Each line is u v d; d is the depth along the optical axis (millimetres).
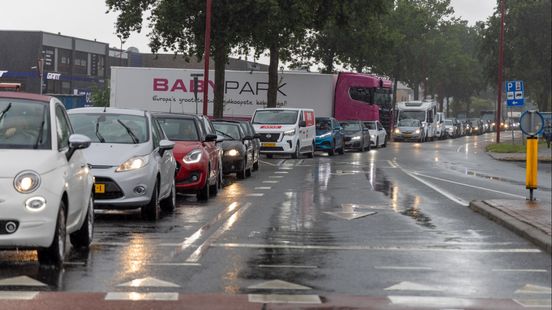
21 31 96250
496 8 91562
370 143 64250
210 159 23234
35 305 9203
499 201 21000
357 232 16109
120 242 14211
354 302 9609
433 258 12945
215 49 55500
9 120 12320
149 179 17328
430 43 110750
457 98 153750
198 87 64875
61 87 101250
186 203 21828
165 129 23359
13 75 96312
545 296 10086
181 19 54250
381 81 67375
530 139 21219
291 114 49031
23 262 11945
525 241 14953
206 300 9602
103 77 109625
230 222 17516
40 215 11211
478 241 14930
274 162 45031
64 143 12617
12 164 11375
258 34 54750
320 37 83000
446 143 82938
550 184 30938
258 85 64812
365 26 65562
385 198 23844
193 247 13742
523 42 88250
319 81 63969
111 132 18312
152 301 9516
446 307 9422
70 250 13234
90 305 9258
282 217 18641
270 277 11109
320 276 11258
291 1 54875
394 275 11414
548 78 90125
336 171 37188
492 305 9555
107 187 17047
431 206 21516
